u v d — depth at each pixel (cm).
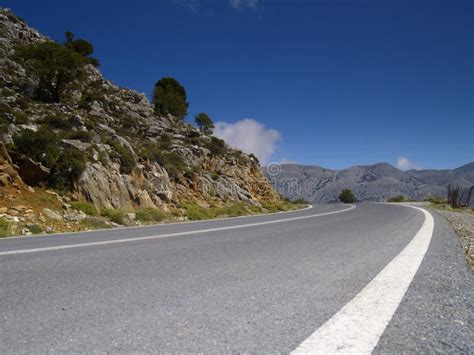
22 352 187
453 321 240
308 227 1041
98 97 3566
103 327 224
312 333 213
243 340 203
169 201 1958
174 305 272
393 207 2664
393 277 374
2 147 1302
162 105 4353
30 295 301
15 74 3216
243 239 734
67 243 664
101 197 1492
